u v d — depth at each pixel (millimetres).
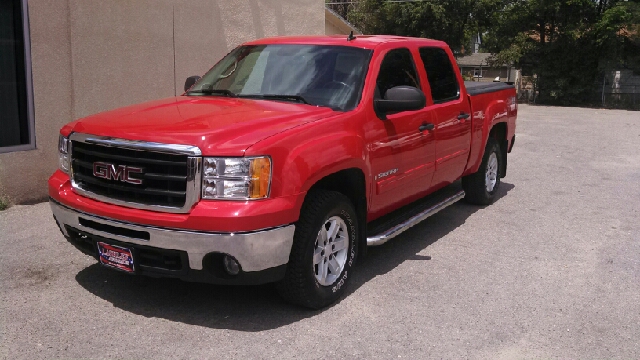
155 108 4898
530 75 33750
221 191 3994
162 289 4953
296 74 5414
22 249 5770
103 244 4355
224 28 10273
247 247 3973
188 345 4051
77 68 7934
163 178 4062
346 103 5039
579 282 5414
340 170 4676
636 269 5777
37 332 4172
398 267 5676
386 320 4523
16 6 7223
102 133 4320
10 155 7207
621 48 30125
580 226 7188
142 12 8773
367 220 5305
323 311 4648
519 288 5234
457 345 4176
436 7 32688
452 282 5328
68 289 4895
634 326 4566
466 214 7645
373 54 5477
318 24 12422
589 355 4109
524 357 4055
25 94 7398
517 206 8094
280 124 4414
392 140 5309
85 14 7965
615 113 25922
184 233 3973
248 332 4258
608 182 9750
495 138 8195
